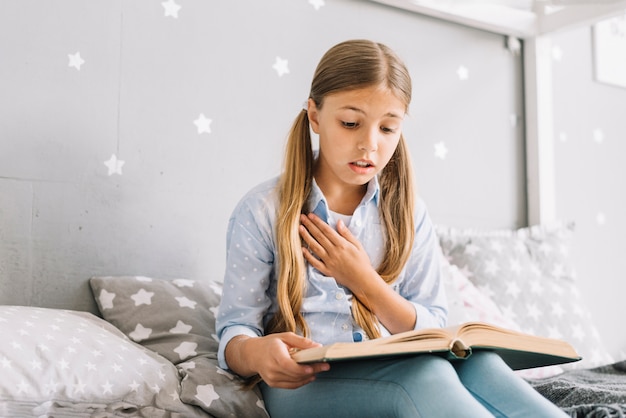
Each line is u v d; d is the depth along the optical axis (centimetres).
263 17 175
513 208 214
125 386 108
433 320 120
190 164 163
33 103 146
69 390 103
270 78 175
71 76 150
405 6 194
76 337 114
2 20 144
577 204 228
